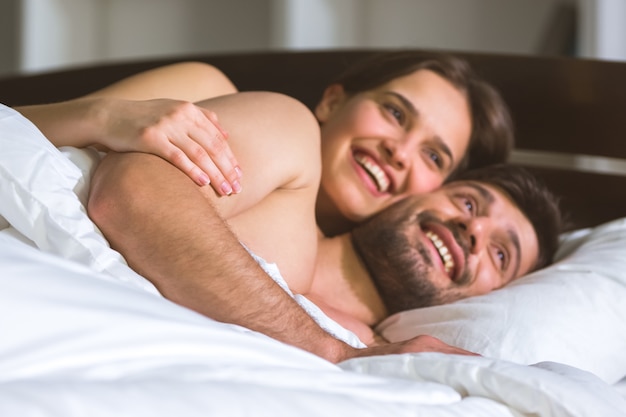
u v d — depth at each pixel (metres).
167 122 1.19
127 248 1.09
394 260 1.73
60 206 1.04
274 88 2.37
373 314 1.74
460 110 1.86
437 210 1.77
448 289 1.74
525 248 1.82
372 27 3.89
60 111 1.24
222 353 0.82
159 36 4.30
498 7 3.71
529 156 3.33
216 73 1.70
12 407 0.58
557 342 1.49
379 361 1.05
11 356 0.68
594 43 3.16
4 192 1.02
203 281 1.09
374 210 1.78
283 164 1.40
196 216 1.11
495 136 1.91
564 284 1.62
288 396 0.76
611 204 2.19
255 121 1.40
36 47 4.03
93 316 0.74
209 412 0.68
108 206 1.09
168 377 0.73
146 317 0.79
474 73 1.93
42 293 0.74
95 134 1.20
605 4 3.14
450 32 3.78
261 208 1.45
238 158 1.35
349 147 1.79
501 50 3.70
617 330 1.56
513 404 0.99
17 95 2.50
